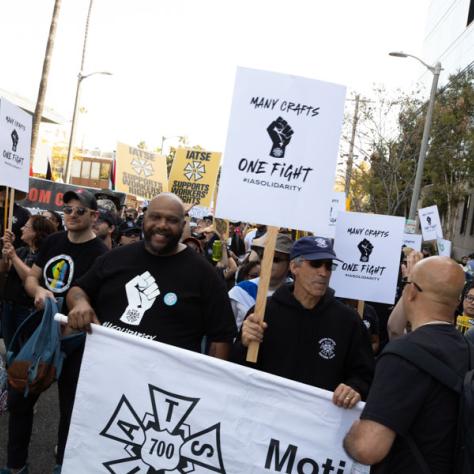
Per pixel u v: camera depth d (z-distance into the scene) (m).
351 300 4.82
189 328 3.19
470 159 30.34
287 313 3.11
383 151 31.19
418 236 8.46
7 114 4.80
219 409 2.84
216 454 2.84
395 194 32.19
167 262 3.22
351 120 30.25
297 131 2.96
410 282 2.44
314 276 3.03
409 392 2.15
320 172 2.96
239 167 2.98
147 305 3.16
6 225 5.09
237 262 9.54
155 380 2.92
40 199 12.25
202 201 10.69
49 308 3.54
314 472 2.75
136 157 10.70
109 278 3.27
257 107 2.96
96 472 2.95
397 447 2.20
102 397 2.97
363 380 3.04
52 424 4.87
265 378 2.80
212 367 2.86
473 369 2.19
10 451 3.68
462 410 2.10
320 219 2.95
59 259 4.20
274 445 2.79
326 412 2.74
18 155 5.02
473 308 5.44
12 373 3.45
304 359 3.05
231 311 3.28
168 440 2.89
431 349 2.20
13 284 4.77
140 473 2.91
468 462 2.06
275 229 2.94
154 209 3.12
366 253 4.31
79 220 4.13
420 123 30.12
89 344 3.00
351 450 2.20
